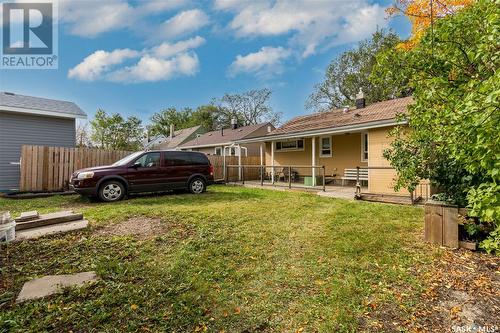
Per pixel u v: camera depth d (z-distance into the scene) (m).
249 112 42.75
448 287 2.91
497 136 2.03
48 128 12.27
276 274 3.22
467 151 2.65
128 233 4.75
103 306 2.51
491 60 2.64
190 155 9.99
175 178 9.48
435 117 3.28
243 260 3.62
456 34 3.68
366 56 27.28
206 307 2.55
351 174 12.30
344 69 29.86
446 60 3.77
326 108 32.03
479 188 2.49
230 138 23.30
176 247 4.08
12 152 11.37
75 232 4.80
